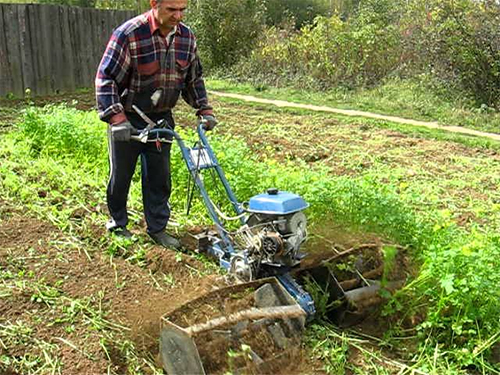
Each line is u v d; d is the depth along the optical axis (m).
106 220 3.57
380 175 4.52
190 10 11.63
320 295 2.55
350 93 8.94
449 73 8.52
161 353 2.18
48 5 7.92
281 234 2.43
